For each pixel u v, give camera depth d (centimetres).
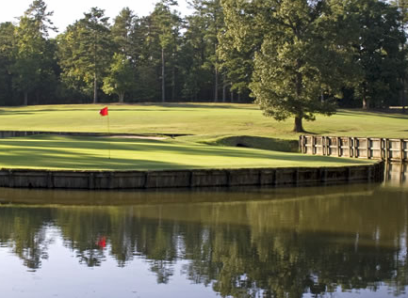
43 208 2150
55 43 13250
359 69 5809
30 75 11488
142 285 1333
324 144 4959
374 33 8812
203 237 1769
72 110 8856
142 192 2544
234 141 5338
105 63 11138
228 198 2480
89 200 2323
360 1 9006
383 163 3622
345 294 1302
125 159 3086
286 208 2289
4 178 2561
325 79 5575
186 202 2350
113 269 1440
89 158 3067
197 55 11962
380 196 2652
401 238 1791
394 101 11494
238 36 5756
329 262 1523
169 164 2945
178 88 12044
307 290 1322
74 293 1277
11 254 1548
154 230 1847
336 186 2964
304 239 1764
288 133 5878
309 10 5650
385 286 1348
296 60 5672
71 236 1744
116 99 12088
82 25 11556
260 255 1581
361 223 2012
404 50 9250
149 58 12106
